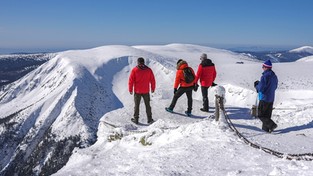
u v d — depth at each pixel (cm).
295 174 622
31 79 12344
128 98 9050
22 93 11844
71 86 9312
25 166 7712
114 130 1346
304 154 741
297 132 1076
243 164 740
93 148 1388
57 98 9250
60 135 7894
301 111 1343
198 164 773
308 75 6200
